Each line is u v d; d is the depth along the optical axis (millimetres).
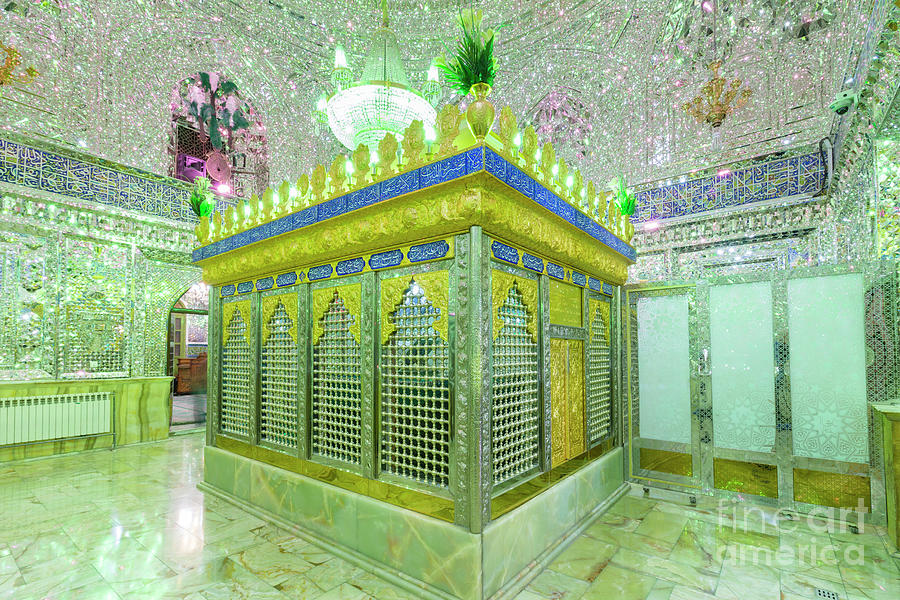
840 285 3295
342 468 2777
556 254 2896
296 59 7805
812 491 3316
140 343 6223
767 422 3510
